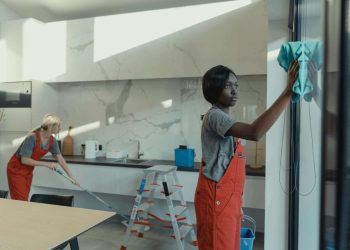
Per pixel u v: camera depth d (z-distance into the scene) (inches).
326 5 20.8
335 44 18.6
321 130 21.5
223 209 66.6
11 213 78.5
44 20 173.9
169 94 155.1
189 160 136.6
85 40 153.5
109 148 166.7
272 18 94.6
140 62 143.7
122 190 144.2
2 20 167.2
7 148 166.2
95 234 143.1
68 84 173.8
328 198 19.5
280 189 93.6
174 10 137.7
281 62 49.1
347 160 17.2
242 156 69.5
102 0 154.6
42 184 158.6
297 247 81.0
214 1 144.6
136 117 161.3
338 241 17.5
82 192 169.8
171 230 148.5
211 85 65.9
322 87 22.0
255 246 131.0
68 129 173.8
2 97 163.3
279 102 49.1
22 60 157.9
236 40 128.5
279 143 93.4
